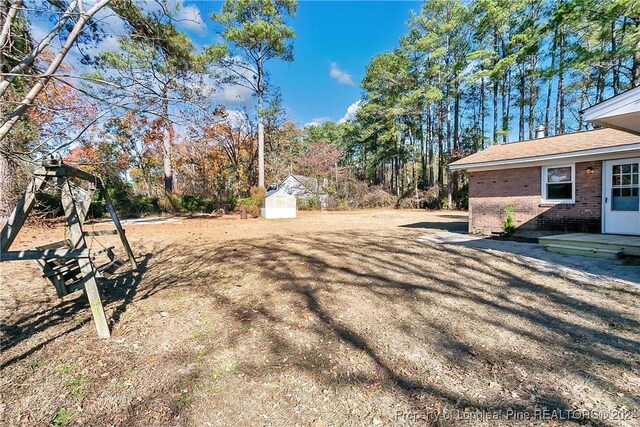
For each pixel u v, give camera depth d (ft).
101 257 22.35
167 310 11.96
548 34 55.57
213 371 7.89
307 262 19.65
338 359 8.48
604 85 57.52
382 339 9.60
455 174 81.76
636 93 12.75
